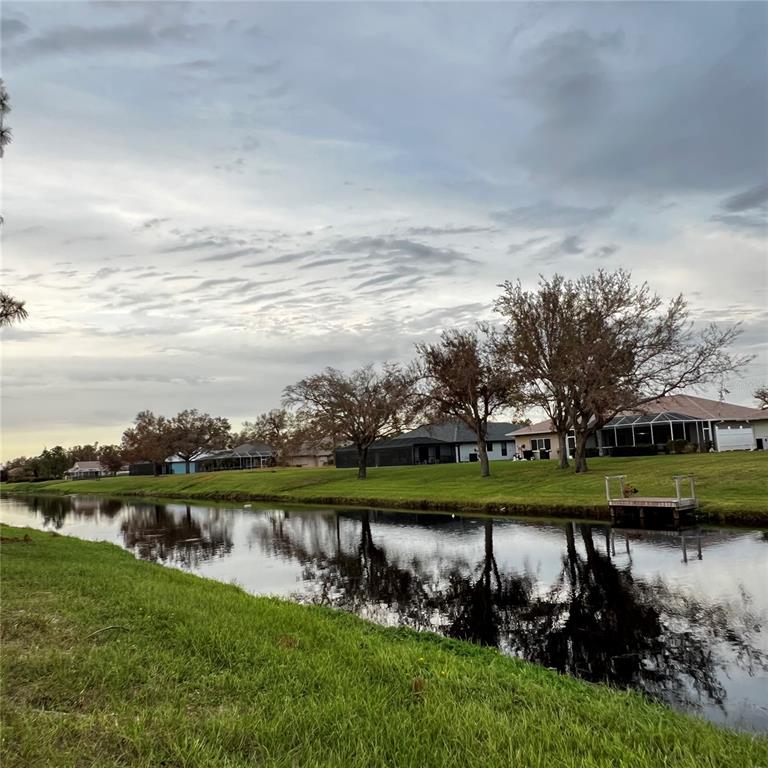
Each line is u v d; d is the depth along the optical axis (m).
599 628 10.11
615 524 21.16
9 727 4.29
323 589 14.33
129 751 4.00
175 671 5.70
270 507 38.47
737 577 12.62
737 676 7.78
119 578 11.39
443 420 43.03
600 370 31.27
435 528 23.64
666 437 45.12
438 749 4.04
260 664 6.01
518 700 5.35
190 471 112.06
